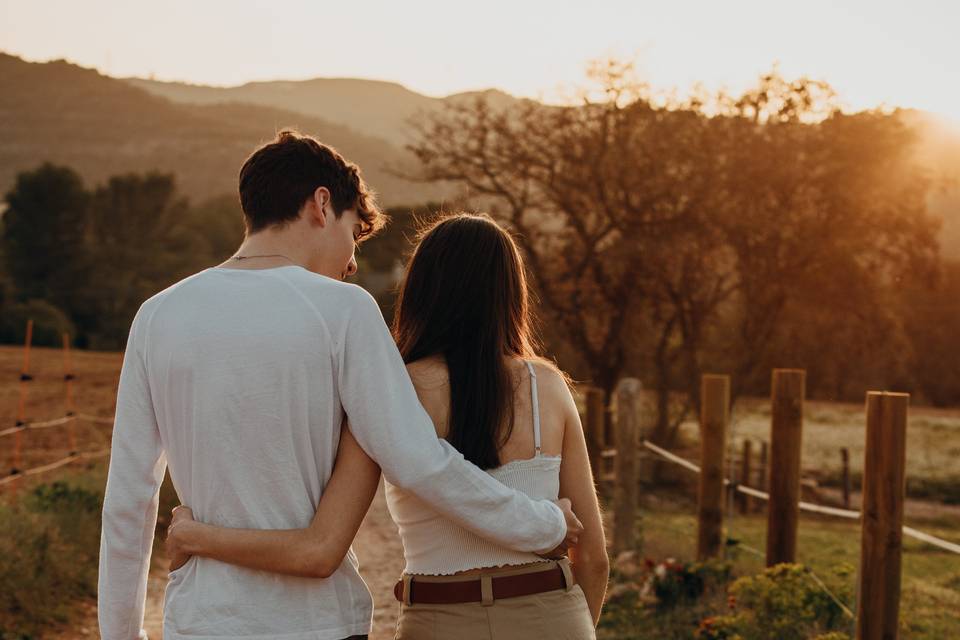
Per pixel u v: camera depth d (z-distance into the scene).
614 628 5.86
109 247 55.22
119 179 58.06
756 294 16.39
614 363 16.56
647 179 15.67
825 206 16.34
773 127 16.22
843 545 9.54
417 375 2.38
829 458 18.06
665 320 16.45
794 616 5.28
